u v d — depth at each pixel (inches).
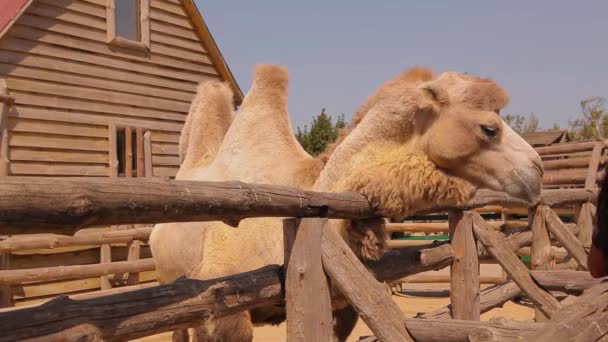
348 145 149.3
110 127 476.7
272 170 177.3
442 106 140.6
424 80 148.9
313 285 124.6
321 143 1115.9
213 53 560.7
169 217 96.4
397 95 144.8
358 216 137.9
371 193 138.4
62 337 83.4
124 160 494.0
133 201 89.0
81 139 458.3
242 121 193.3
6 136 409.1
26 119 424.5
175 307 102.4
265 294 123.5
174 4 535.5
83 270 378.9
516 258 202.8
